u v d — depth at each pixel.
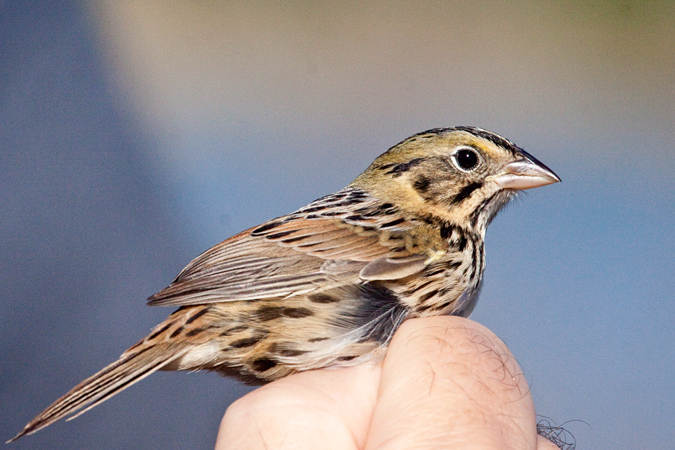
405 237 1.53
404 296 1.52
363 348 1.52
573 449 1.52
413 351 1.50
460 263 1.53
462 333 1.50
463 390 1.49
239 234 1.53
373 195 1.54
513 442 1.49
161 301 1.51
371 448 1.49
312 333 1.52
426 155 1.54
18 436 1.50
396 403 1.49
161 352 1.51
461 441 1.48
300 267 1.52
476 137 1.54
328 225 1.53
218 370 1.52
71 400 1.51
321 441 1.49
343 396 1.50
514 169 1.54
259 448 1.49
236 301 1.52
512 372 1.49
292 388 1.50
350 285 1.52
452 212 1.54
